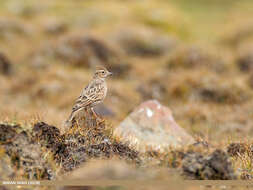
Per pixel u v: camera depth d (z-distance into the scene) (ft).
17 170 35.29
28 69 117.80
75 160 38.68
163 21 181.47
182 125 76.38
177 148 39.99
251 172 40.98
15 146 36.58
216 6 220.02
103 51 127.65
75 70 114.93
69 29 168.25
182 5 220.02
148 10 190.80
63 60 123.75
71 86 99.50
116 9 187.93
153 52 154.30
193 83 100.89
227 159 37.58
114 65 123.85
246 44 145.18
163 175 36.29
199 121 80.07
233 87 98.17
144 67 127.34
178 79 103.71
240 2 222.48
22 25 154.92
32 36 153.48
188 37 178.91
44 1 193.47
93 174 36.14
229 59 129.39
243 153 47.14
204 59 121.70
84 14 179.83
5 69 113.60
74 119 45.32
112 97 93.09
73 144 40.47
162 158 39.22
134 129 54.90
